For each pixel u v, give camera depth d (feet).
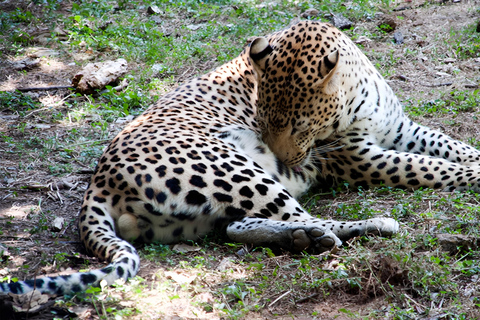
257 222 28.30
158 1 78.33
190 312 22.97
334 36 33.68
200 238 29.25
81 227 27.68
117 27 68.23
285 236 27.37
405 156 35.32
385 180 35.73
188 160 29.04
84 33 67.56
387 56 61.57
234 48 63.16
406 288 24.64
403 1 77.05
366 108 35.17
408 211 32.01
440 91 53.16
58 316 22.40
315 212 33.96
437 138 38.52
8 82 56.34
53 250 28.71
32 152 42.50
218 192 28.68
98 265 26.07
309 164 35.99
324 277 25.45
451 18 69.92
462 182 34.50
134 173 28.25
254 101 36.94
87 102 51.78
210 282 25.46
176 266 26.89
